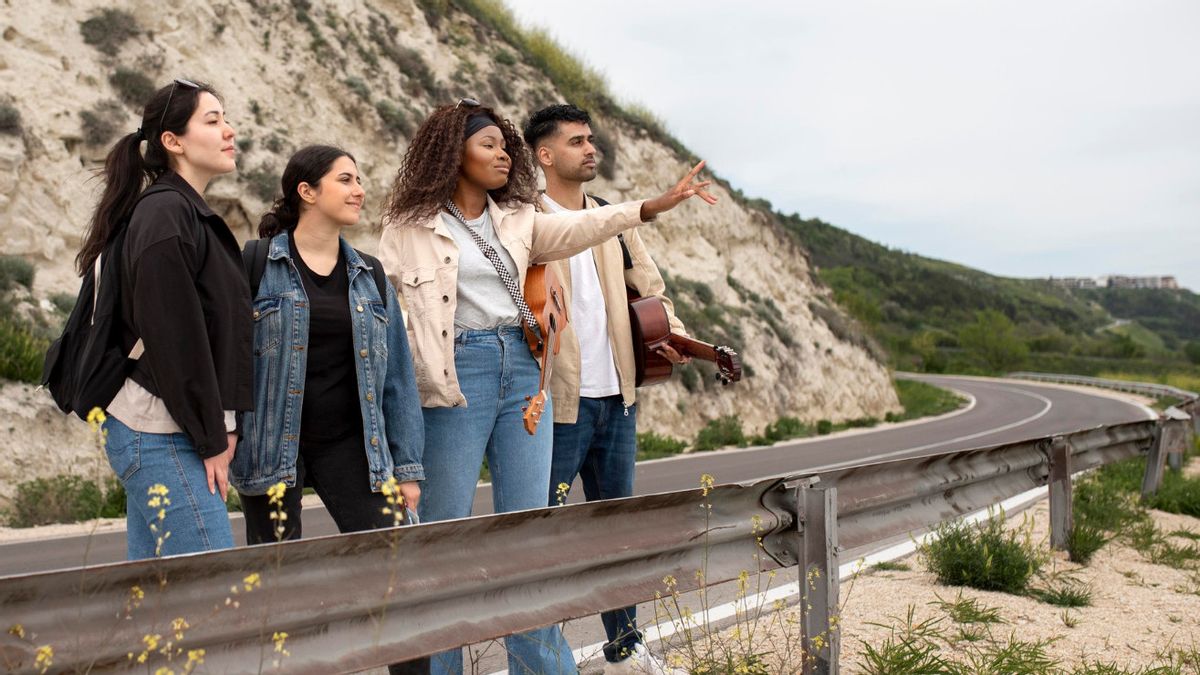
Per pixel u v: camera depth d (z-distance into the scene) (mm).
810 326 35344
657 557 3508
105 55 18359
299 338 3324
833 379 34500
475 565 2822
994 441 24094
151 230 2855
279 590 2381
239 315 3068
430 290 3701
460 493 3736
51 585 1996
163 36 19703
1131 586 6191
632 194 29812
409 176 3797
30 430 13094
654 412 23906
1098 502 8516
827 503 3896
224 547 2914
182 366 2828
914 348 101750
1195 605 5715
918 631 4766
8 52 17062
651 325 4543
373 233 21438
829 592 3852
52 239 16453
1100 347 136000
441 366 3656
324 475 3480
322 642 2475
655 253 30422
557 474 4406
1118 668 4434
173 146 3125
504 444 3809
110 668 2090
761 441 24500
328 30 23141
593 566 3223
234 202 18875
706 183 3824
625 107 33562
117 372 2869
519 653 3646
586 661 4402
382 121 22484
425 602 2719
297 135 20906
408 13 26203
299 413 3314
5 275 15148
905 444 23312
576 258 4465
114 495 11844
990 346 95688
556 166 4504
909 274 178000
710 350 4645
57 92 17359
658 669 4043
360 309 3434
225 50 20672
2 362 13453
